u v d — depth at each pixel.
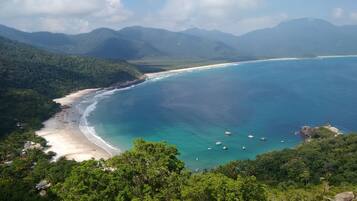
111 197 54.53
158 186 58.97
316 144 171.62
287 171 142.62
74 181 56.19
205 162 174.50
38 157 165.88
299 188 129.00
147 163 62.47
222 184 52.94
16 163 156.00
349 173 138.75
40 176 132.62
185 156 182.38
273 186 131.25
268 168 147.12
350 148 161.50
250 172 144.00
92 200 53.25
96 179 55.81
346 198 115.00
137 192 56.09
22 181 119.12
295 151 161.88
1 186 105.25
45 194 97.00
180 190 56.31
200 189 52.47
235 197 51.44
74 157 171.38
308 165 146.25
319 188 128.12
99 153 179.12
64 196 56.78
